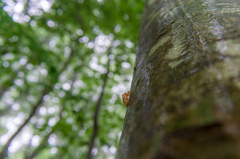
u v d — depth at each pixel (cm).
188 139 59
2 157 612
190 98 73
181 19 140
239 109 58
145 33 204
